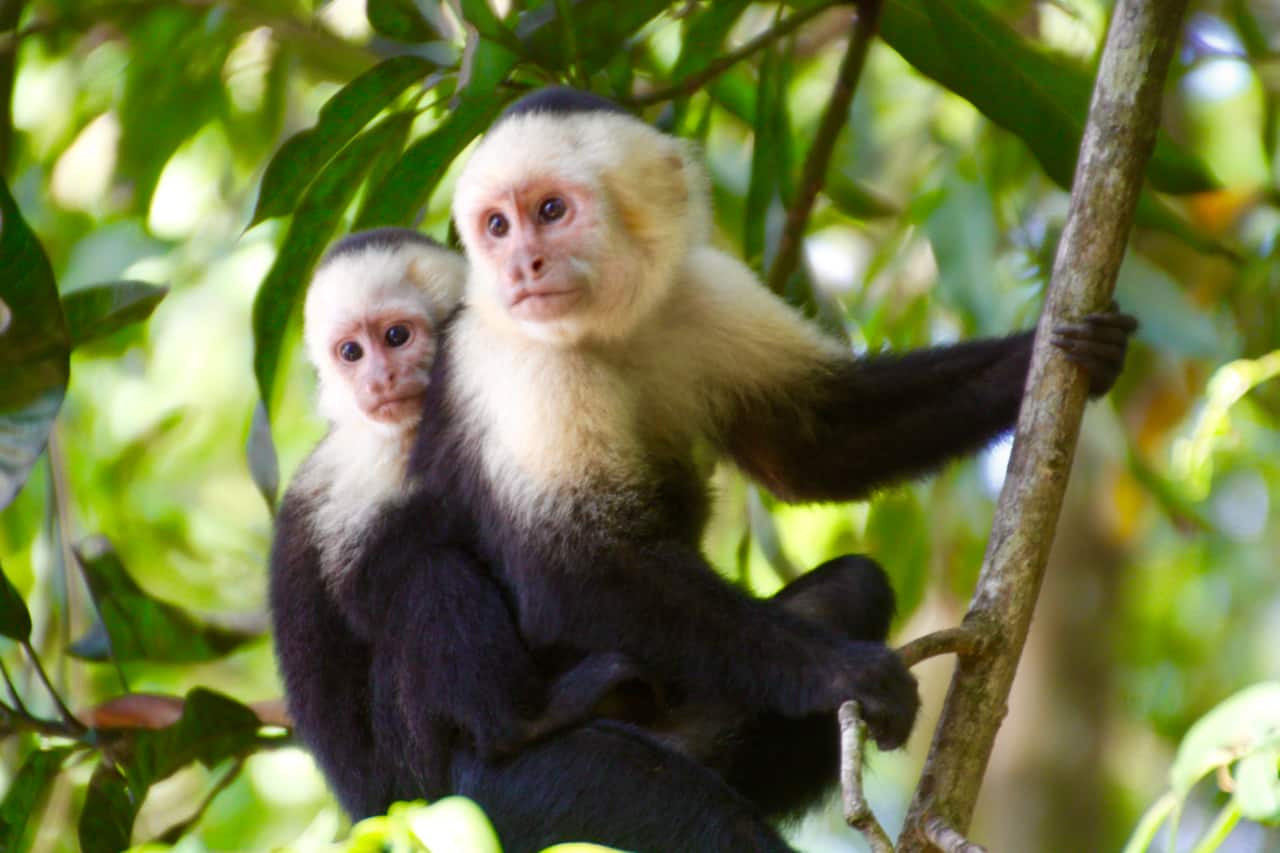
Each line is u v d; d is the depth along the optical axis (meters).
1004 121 11.20
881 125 16.50
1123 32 8.29
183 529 15.88
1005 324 13.09
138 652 11.55
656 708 9.42
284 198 10.66
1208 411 7.17
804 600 9.27
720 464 10.70
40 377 9.59
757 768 9.55
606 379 9.54
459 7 10.12
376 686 9.74
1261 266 13.93
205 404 17.25
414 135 12.98
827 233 16.66
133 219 15.20
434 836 5.32
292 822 16.61
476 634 9.28
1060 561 18.69
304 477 10.63
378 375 10.45
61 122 15.70
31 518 13.98
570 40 10.59
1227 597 19.09
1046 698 18.36
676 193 10.01
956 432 9.91
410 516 9.84
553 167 9.59
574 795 8.81
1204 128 16.33
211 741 10.60
